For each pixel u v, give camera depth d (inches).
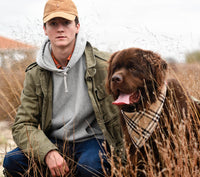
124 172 113.6
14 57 198.5
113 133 130.2
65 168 118.4
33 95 130.2
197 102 127.6
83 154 123.6
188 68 172.2
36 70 130.6
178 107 113.6
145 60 122.1
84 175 120.5
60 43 126.8
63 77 128.5
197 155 104.7
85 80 128.6
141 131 114.7
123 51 128.0
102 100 129.0
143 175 122.8
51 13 127.7
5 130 195.2
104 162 121.3
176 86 122.3
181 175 99.7
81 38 132.1
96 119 130.6
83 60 131.5
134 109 119.9
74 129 129.6
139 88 122.0
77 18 137.8
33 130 125.3
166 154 100.8
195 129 116.6
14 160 127.1
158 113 115.6
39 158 117.6
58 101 130.9
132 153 126.3
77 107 126.6
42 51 134.2
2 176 146.8
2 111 197.8
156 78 117.9
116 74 120.5
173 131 115.6
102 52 141.0
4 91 194.7
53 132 134.3
